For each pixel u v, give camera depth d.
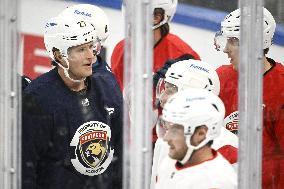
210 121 9.59
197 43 19.25
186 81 11.42
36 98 10.95
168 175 10.09
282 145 12.77
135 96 8.04
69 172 11.20
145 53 7.99
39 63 17.91
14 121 8.34
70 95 11.18
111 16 18.58
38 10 17.92
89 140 11.29
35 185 11.02
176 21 19.06
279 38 17.31
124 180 8.22
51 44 11.09
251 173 8.19
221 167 9.60
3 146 8.34
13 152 8.36
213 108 9.66
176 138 9.61
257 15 8.16
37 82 11.12
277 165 12.72
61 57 11.08
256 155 8.21
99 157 11.37
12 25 8.23
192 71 11.49
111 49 18.45
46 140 11.01
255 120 8.20
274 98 12.84
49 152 11.09
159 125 11.22
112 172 11.66
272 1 14.77
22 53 17.64
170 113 9.61
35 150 10.96
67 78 11.16
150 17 7.98
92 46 11.16
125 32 8.19
